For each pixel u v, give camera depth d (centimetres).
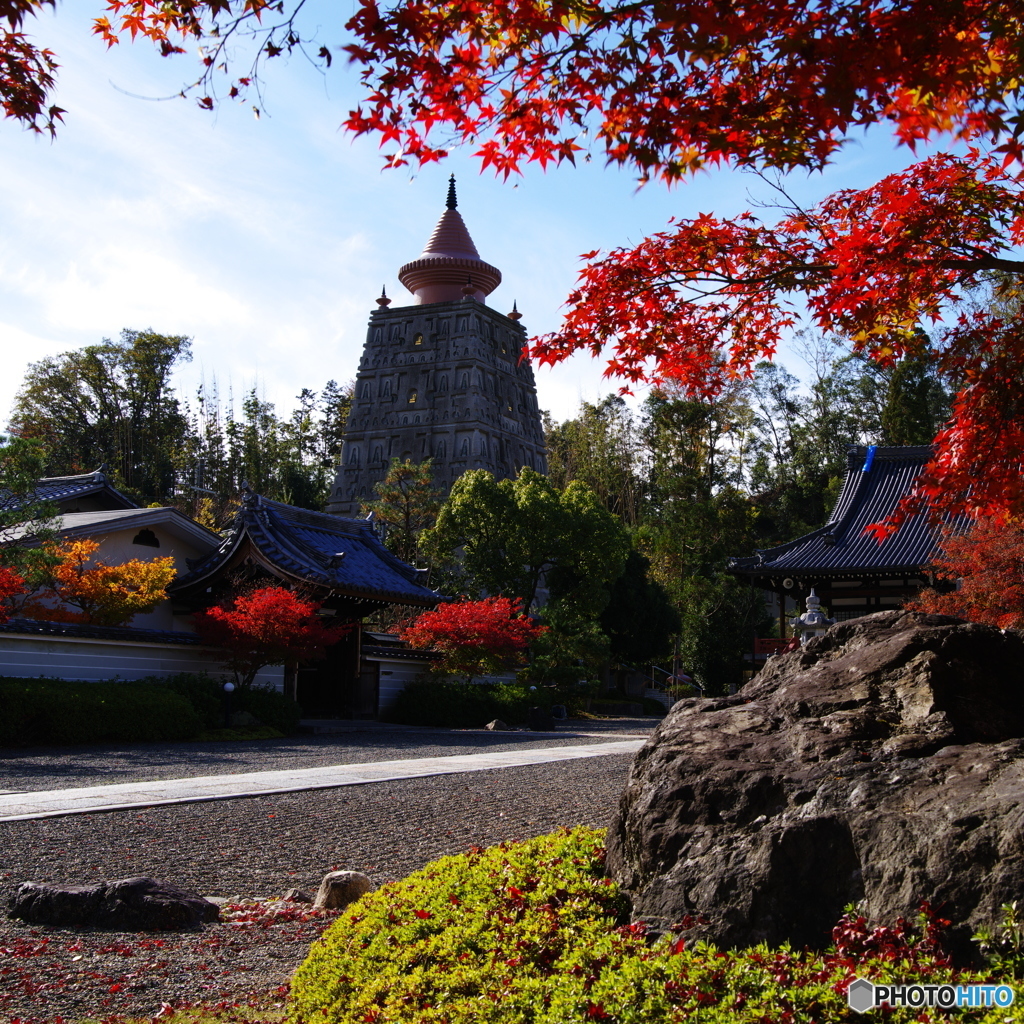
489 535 4200
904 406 5625
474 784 1383
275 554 2766
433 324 5753
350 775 1452
